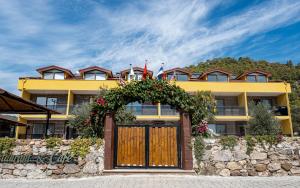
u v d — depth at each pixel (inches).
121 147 389.1
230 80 1269.7
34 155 370.9
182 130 387.5
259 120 801.6
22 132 1118.4
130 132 393.1
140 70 1147.3
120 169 376.2
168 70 1246.9
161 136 391.2
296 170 385.4
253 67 2741.1
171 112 1169.4
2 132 965.8
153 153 386.3
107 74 1251.2
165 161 384.2
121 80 424.8
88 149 375.6
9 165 368.5
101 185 310.2
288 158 389.1
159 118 1129.4
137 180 333.1
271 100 1298.0
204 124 406.9
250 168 380.8
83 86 1148.5
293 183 324.5
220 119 1157.1
